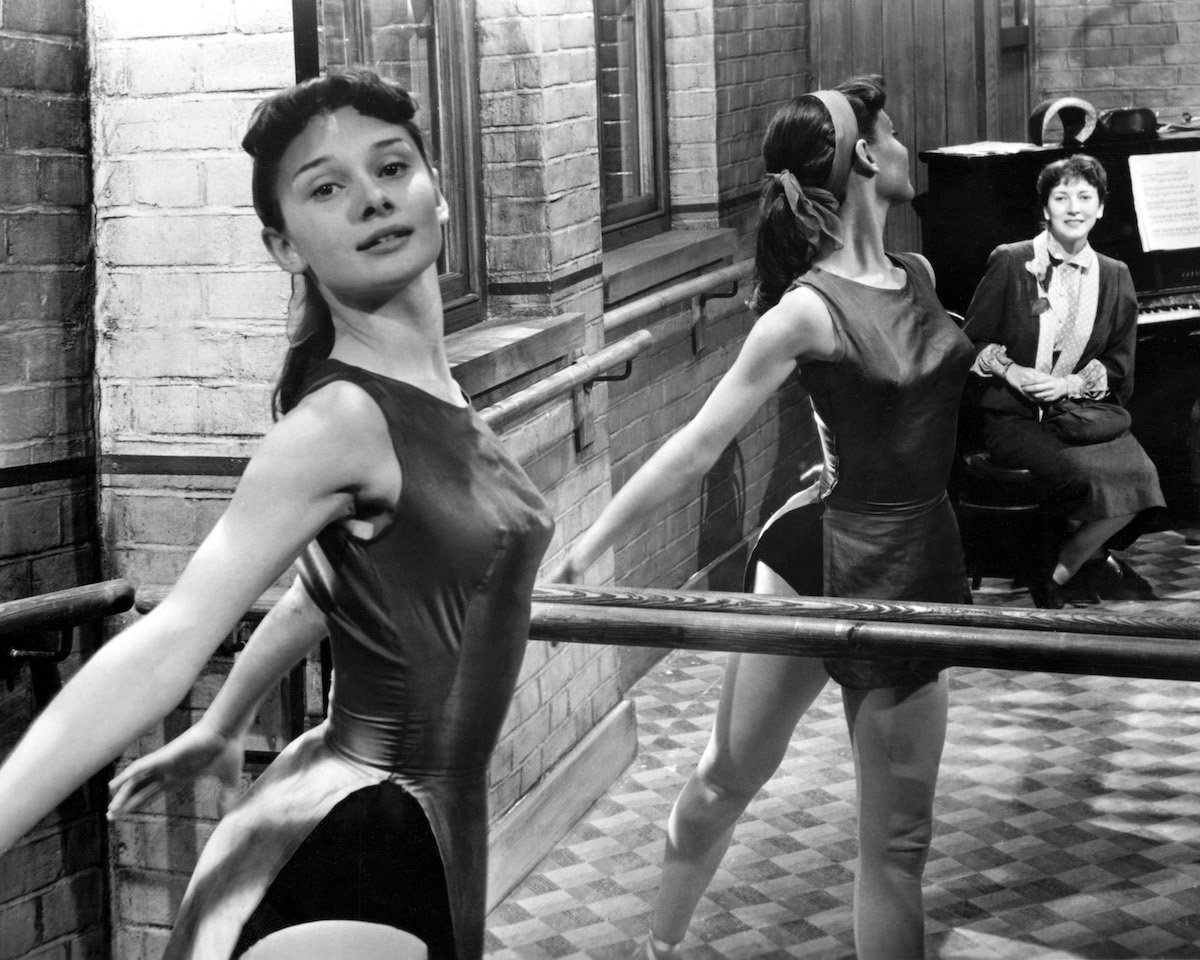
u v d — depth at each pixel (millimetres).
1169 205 3771
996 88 4055
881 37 3887
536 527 1371
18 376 2279
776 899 2107
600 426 3104
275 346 2279
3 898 2336
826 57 3857
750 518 3441
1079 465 2959
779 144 1980
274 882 1386
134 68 2266
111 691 1218
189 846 2408
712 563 3373
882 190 1977
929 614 1787
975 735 2420
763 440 3439
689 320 3594
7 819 1193
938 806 2256
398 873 1389
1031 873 2053
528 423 2760
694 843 2076
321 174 1320
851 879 2133
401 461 1309
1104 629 1722
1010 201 3676
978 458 3010
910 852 1943
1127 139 3840
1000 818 2205
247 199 2252
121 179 2303
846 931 2039
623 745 2795
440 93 2887
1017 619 1748
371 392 1309
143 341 2338
